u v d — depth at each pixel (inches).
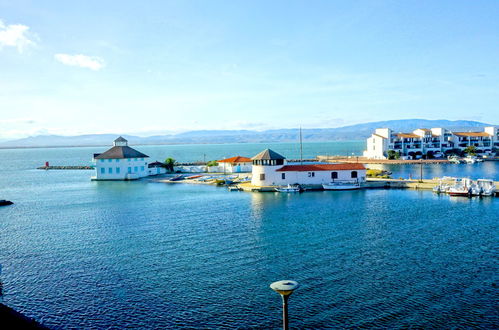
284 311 778.8
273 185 3585.1
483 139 7755.9
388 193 3233.3
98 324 1051.3
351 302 1138.0
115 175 4586.6
